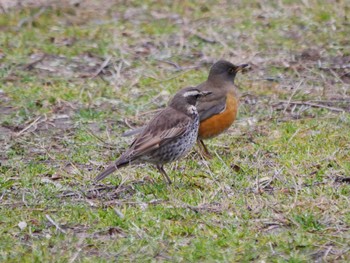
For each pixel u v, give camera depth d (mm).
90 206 11609
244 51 18766
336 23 20125
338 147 13633
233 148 13953
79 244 10430
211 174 12562
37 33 19797
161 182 12453
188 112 12430
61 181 12586
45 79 17312
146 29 19984
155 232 10688
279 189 12031
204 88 13875
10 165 13242
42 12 20859
